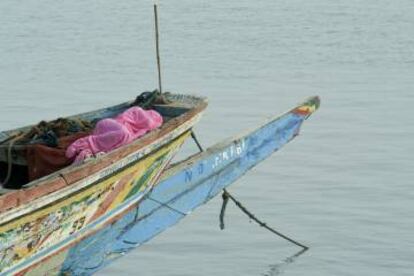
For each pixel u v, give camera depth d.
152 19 64.44
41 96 42.62
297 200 27.69
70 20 64.88
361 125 36.69
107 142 19.77
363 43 54.31
